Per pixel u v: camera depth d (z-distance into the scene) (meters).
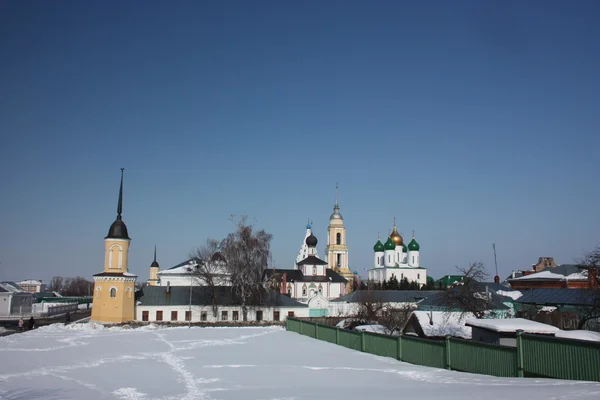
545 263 187.12
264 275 122.50
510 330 38.28
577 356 26.94
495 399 21.59
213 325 108.06
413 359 42.47
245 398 26.11
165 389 30.00
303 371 37.53
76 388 30.73
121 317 109.69
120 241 112.75
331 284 169.38
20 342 62.66
